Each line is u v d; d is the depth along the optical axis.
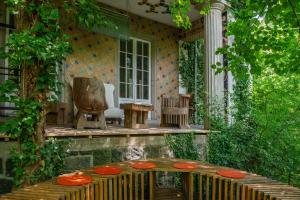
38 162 3.33
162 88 8.68
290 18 3.52
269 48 3.76
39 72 3.28
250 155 6.07
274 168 6.28
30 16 3.25
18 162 3.27
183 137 5.32
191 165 3.82
